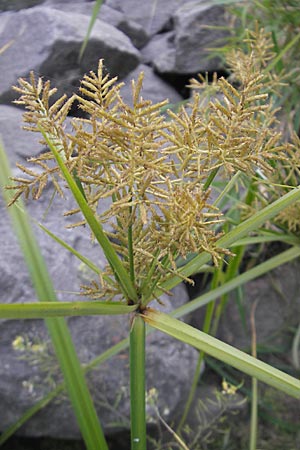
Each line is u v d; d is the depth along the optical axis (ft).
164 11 2.42
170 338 1.91
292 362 2.30
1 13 1.99
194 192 0.77
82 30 1.84
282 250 2.32
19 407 1.74
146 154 0.69
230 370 2.24
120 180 0.71
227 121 0.74
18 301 1.72
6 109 1.71
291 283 2.34
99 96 0.71
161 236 0.74
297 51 1.83
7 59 1.78
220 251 0.74
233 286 1.46
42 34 1.80
